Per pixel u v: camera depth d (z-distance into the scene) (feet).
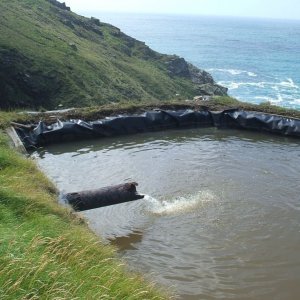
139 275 24.91
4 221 23.50
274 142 59.06
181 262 30.42
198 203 39.29
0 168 34.88
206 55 465.88
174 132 62.54
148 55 241.55
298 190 42.68
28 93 110.83
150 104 66.54
